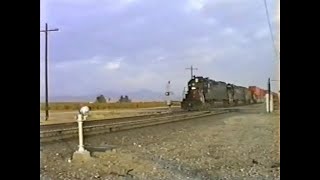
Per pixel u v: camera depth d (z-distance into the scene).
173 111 28.61
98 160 8.27
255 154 8.48
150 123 18.83
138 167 7.71
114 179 6.72
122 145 11.16
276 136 9.51
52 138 10.97
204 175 7.05
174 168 7.73
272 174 6.69
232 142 10.75
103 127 14.81
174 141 12.18
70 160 8.00
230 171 7.16
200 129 15.14
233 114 21.36
